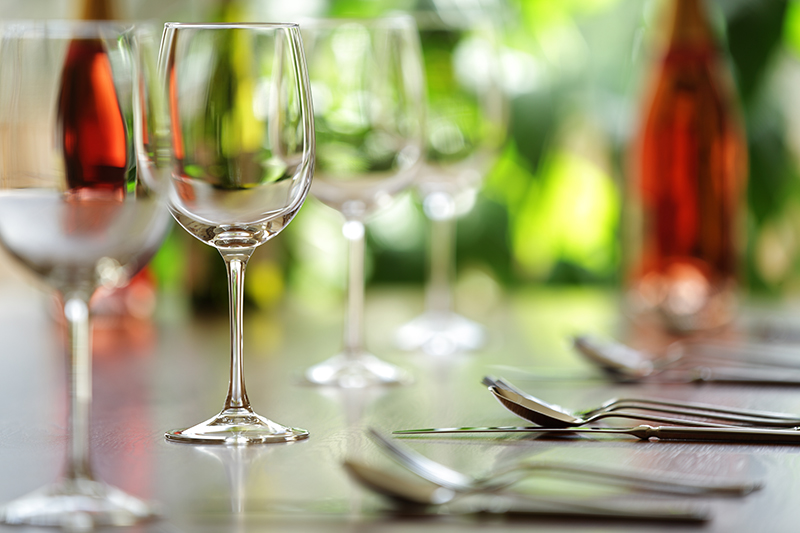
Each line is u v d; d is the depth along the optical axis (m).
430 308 1.82
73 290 1.09
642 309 1.88
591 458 1.14
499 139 1.79
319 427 1.23
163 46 1.18
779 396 1.36
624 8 2.79
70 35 1.09
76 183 1.08
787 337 1.70
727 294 1.84
